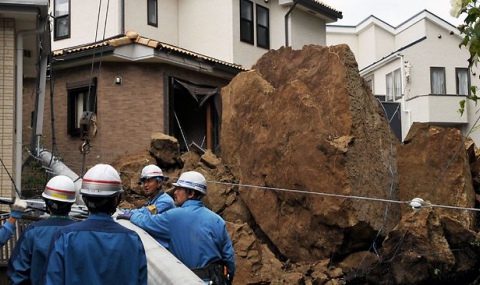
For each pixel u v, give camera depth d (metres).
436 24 28.92
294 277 10.47
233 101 13.42
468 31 4.75
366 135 11.44
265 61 13.84
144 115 17.23
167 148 14.66
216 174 13.21
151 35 20.42
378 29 33.69
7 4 9.87
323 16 24.27
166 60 17.20
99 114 17.11
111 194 3.88
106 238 3.78
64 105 17.78
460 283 10.30
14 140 10.46
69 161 17.36
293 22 22.92
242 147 12.93
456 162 11.12
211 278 5.43
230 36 20.94
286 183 11.56
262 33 22.50
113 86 17.20
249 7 21.94
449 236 10.28
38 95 12.41
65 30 20.00
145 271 3.94
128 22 19.39
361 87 11.92
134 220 6.00
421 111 26.98
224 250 5.66
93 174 3.89
